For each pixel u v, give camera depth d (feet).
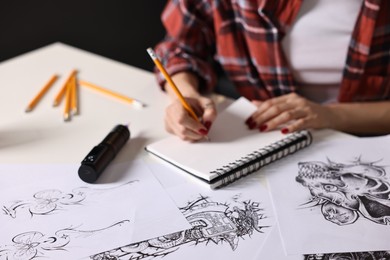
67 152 2.95
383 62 3.70
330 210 2.40
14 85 3.80
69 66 4.10
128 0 7.64
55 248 2.24
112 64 4.13
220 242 2.23
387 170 2.70
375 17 3.49
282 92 3.92
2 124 3.28
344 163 2.77
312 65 3.80
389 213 2.38
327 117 3.26
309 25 3.67
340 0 3.58
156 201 2.51
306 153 2.89
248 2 3.70
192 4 3.94
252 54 3.88
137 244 2.24
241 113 3.23
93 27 7.80
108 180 2.69
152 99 3.56
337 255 2.13
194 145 2.89
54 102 3.52
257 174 2.71
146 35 7.87
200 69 3.78
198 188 2.60
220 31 3.92
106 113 3.38
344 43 3.68
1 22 7.54
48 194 2.59
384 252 2.14
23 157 2.91
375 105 3.59
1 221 2.42
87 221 2.39
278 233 2.27
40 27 7.69
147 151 2.91
